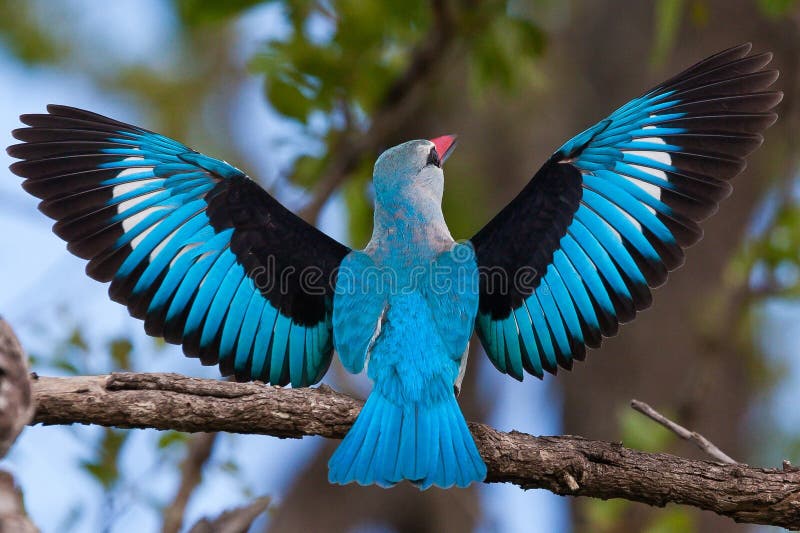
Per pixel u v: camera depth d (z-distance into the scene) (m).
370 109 16.03
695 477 9.46
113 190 10.47
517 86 16.28
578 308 10.65
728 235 16.97
